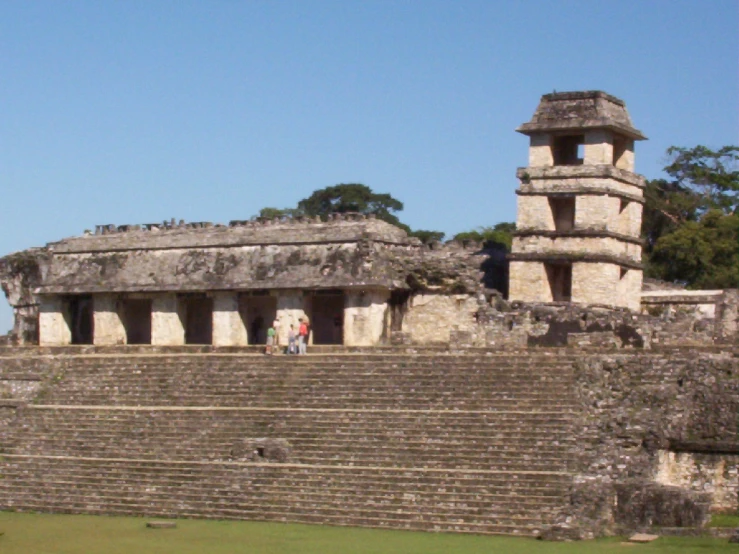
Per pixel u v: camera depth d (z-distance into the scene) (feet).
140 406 168.76
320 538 125.18
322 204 355.15
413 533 128.67
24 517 141.90
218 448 152.56
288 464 145.48
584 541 122.72
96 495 146.41
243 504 139.74
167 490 144.77
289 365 171.63
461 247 203.62
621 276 196.54
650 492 127.54
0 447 161.07
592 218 189.78
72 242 217.36
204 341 216.74
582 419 144.97
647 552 115.03
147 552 118.32
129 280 208.33
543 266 191.21
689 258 255.29
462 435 145.79
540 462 138.51
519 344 177.47
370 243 193.16
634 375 151.33
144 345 200.75
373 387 162.20
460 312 192.75
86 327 220.02
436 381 160.56
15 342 226.58
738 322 177.37
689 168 295.07
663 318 175.11
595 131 191.21
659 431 139.64
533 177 193.57
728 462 138.72
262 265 199.62
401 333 193.67
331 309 208.95
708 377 144.36
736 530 122.83
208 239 205.67
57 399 174.19
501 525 128.36
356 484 138.92
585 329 174.81
